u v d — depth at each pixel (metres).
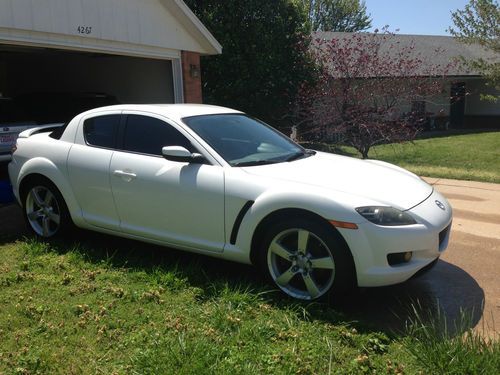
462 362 2.86
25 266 4.51
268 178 3.96
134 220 4.59
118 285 4.13
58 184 4.99
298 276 3.89
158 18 9.42
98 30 8.11
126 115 4.80
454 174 10.26
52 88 13.72
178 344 3.13
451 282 4.35
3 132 7.56
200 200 4.12
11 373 2.91
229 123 4.86
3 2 6.60
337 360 3.06
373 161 5.02
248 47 14.73
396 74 12.76
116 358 3.08
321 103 13.20
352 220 3.52
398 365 2.97
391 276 3.54
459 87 23.73
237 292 3.83
